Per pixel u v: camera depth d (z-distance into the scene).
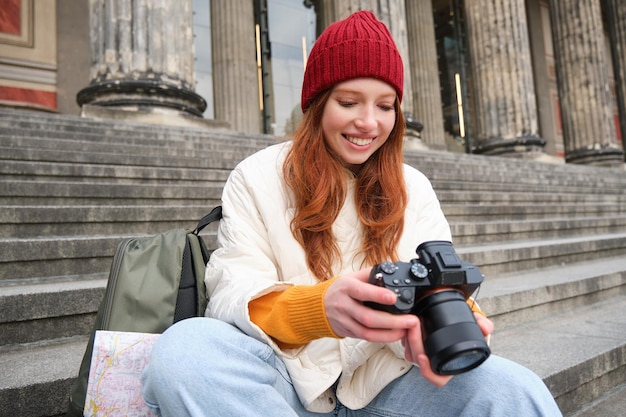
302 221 1.12
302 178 1.15
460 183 6.09
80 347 1.95
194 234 1.33
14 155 3.76
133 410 1.05
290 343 0.94
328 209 1.14
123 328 1.14
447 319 0.73
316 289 0.87
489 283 3.22
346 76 1.14
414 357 0.80
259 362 0.88
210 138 6.00
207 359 0.81
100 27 7.05
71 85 11.55
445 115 19.41
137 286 1.19
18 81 10.98
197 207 3.48
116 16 7.02
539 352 2.10
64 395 1.50
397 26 9.58
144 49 7.05
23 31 11.15
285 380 1.05
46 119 5.34
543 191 7.27
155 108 6.99
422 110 15.49
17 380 1.49
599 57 14.14
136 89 6.90
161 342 0.85
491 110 12.00
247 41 12.57
